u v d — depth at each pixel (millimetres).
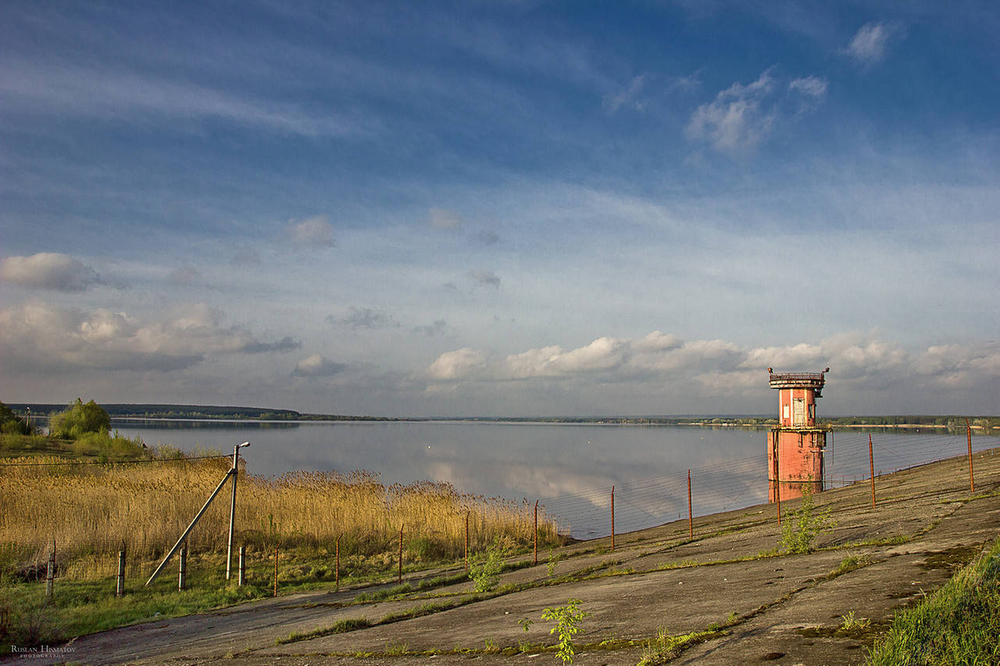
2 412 79500
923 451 64375
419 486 35656
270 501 31719
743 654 6570
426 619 13359
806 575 10742
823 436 48562
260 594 21641
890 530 14461
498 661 8305
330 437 179750
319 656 10898
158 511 28938
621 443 141625
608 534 32969
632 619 9469
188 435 161875
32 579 22234
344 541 28188
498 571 19734
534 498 47625
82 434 79625
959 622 5441
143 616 18562
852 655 5906
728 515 31781
